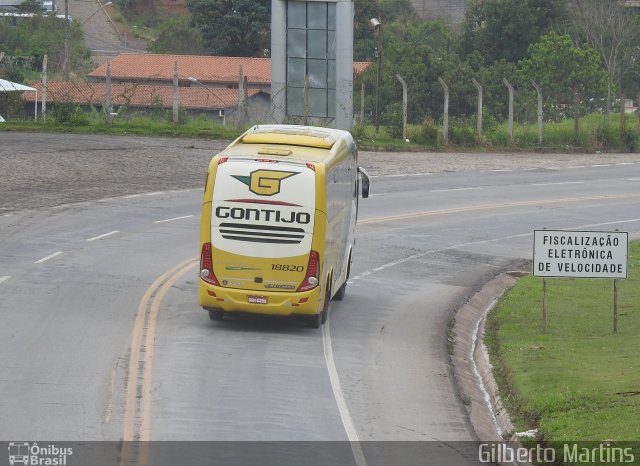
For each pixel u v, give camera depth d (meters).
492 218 101.19
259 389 44.69
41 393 41.72
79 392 42.25
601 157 148.38
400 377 49.09
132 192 99.38
